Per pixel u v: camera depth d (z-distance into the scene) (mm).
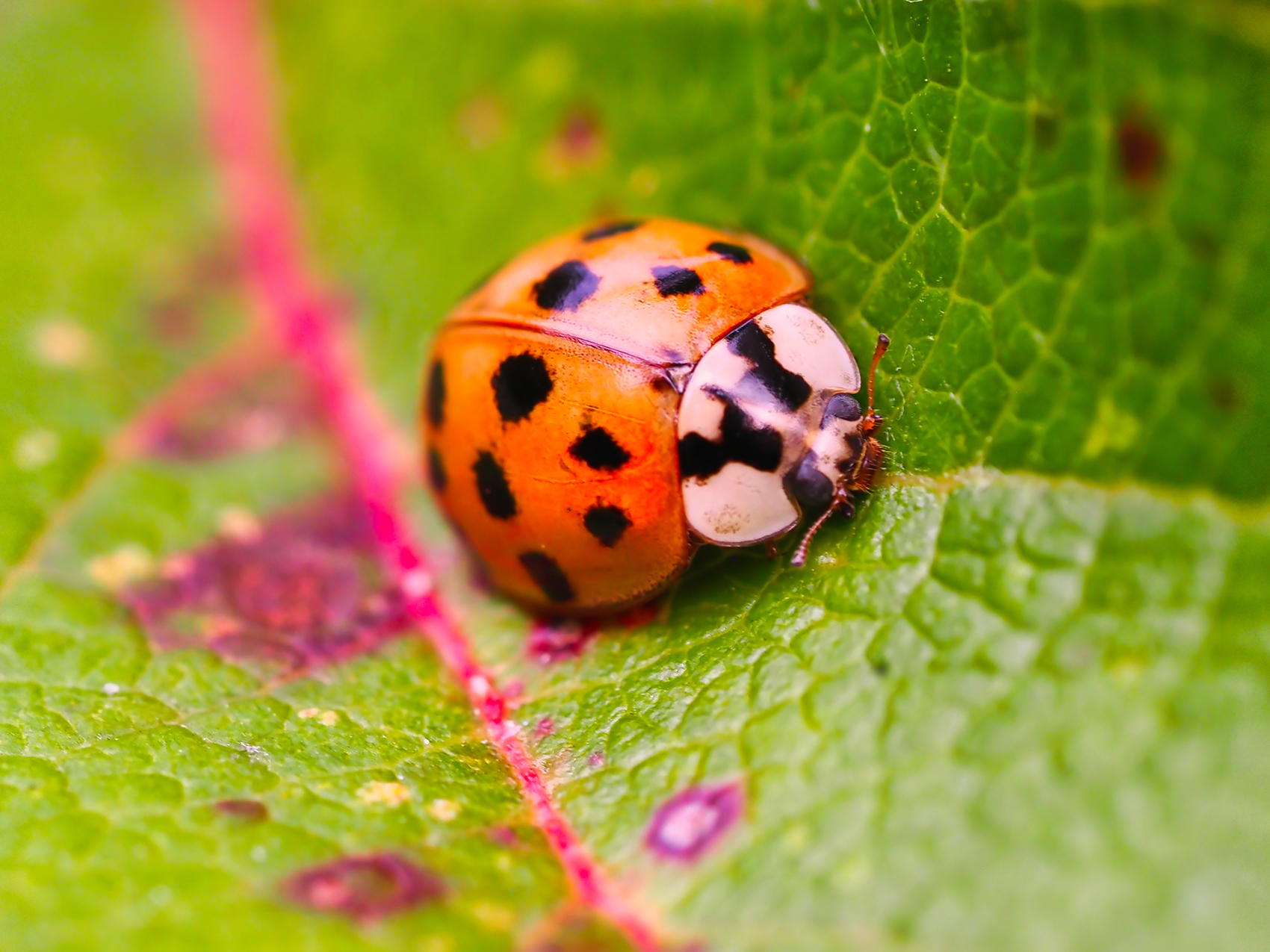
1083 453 49
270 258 59
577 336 51
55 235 59
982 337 50
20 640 51
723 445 50
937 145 50
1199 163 49
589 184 56
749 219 53
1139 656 48
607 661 51
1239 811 46
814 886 47
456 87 58
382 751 49
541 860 48
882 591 49
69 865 47
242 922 46
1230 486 49
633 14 55
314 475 55
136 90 61
